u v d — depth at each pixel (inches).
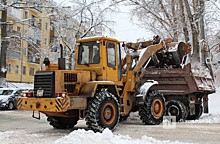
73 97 346.0
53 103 334.6
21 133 372.2
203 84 540.4
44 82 354.6
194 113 527.5
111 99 375.9
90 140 287.0
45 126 448.5
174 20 849.5
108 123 369.7
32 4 823.1
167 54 526.9
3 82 885.8
